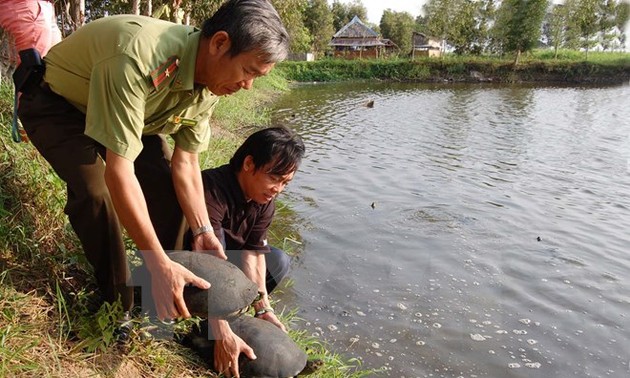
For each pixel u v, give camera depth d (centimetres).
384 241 518
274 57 196
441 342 355
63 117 216
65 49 210
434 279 443
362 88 2705
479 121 1450
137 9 665
